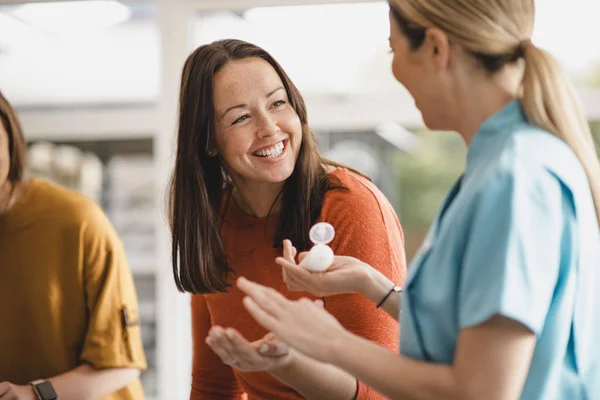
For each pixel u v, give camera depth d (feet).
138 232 11.92
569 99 3.83
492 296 3.43
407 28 3.95
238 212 6.07
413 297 3.87
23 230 7.04
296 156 5.74
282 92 5.66
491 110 3.87
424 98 4.01
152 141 11.93
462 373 3.48
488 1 3.79
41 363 7.08
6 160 6.87
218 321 6.24
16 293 7.02
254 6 11.61
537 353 3.67
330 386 4.87
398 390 3.59
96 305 7.03
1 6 11.78
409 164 12.48
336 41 11.54
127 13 11.91
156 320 11.87
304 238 5.70
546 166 3.61
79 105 12.04
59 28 11.96
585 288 3.73
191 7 11.71
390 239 5.54
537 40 11.18
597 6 11.03
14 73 12.05
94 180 12.00
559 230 3.58
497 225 3.52
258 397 5.98
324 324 3.74
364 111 11.68
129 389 7.33
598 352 3.82
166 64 11.78
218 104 5.65
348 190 5.64
